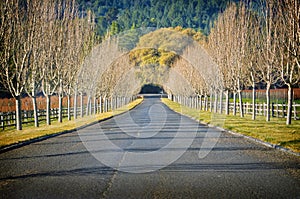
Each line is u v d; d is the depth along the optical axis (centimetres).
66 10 5112
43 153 2209
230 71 5766
